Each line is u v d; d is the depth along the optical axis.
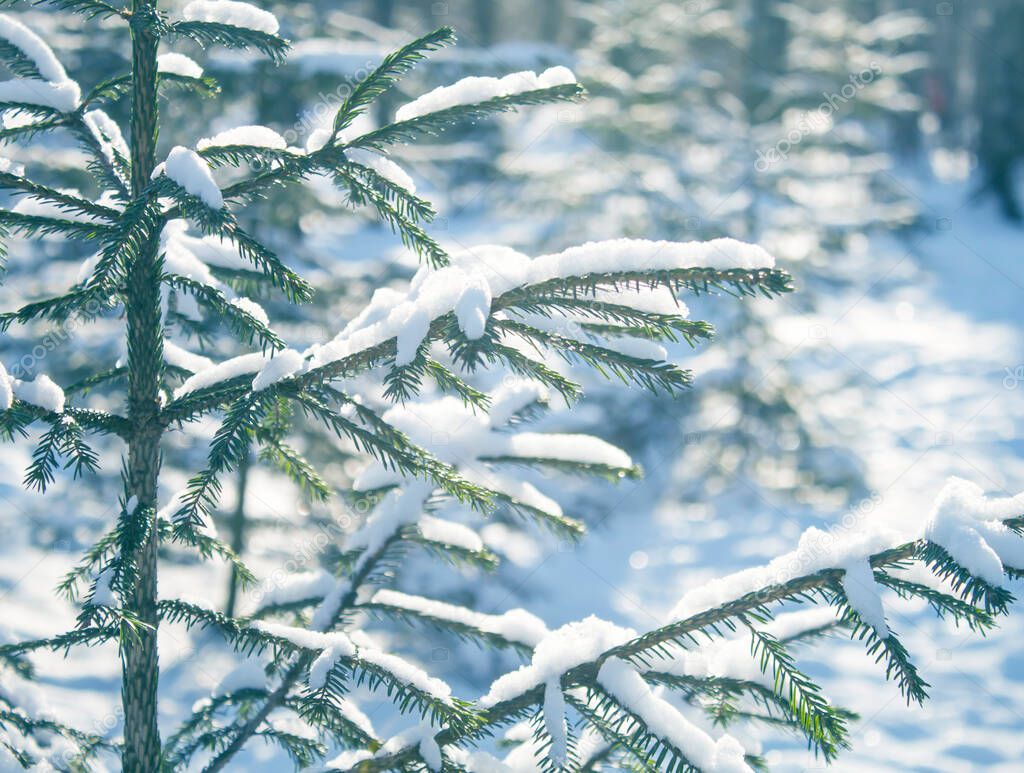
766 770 2.16
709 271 1.69
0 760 2.21
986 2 25.34
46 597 9.10
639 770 2.05
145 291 2.01
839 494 12.57
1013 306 19.42
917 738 8.38
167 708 7.60
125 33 7.44
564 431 12.24
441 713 1.87
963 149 28.69
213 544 2.31
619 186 12.74
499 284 1.77
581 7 15.20
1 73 5.66
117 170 2.17
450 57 8.78
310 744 2.28
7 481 10.93
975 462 13.59
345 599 2.30
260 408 1.83
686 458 13.01
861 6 21.91
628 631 1.89
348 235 12.15
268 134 1.91
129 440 2.02
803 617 1.98
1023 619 10.30
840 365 15.62
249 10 1.99
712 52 14.24
